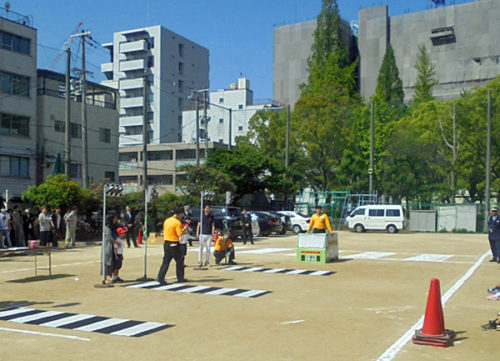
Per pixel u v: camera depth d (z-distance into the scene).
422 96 68.75
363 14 87.25
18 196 45.09
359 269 16.36
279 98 94.25
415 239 33.81
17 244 23.95
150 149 77.12
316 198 53.62
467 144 48.66
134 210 32.47
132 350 7.00
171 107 99.06
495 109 47.06
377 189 53.38
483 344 7.34
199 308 9.93
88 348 7.10
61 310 9.75
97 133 52.66
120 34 99.25
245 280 13.78
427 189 51.12
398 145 49.84
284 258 19.73
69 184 28.83
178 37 100.94
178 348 7.11
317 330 8.17
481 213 46.81
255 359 6.58
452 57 80.50
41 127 47.50
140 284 13.02
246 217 27.25
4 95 44.41
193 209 30.69
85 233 29.80
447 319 9.06
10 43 45.03
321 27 79.81
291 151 53.00
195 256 20.50
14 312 9.56
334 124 51.75
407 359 6.58
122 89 98.06
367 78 86.38
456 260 19.58
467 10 79.94
